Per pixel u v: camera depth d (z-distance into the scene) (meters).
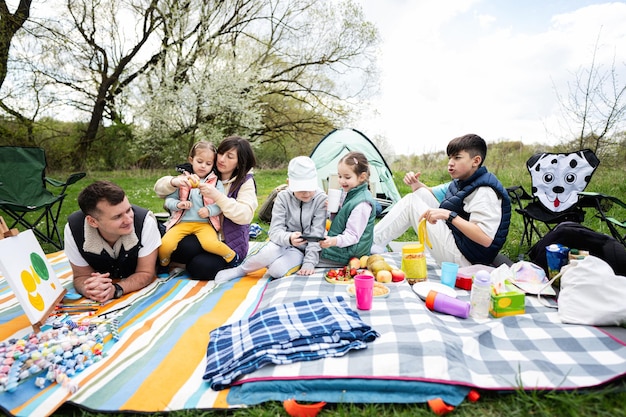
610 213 4.62
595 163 3.57
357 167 2.80
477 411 1.40
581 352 1.69
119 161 12.96
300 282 2.61
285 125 14.57
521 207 3.65
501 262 2.84
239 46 12.80
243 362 1.58
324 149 5.68
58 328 2.00
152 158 12.98
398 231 3.29
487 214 2.65
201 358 1.75
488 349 1.76
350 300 2.23
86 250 2.36
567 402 1.36
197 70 11.83
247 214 2.88
